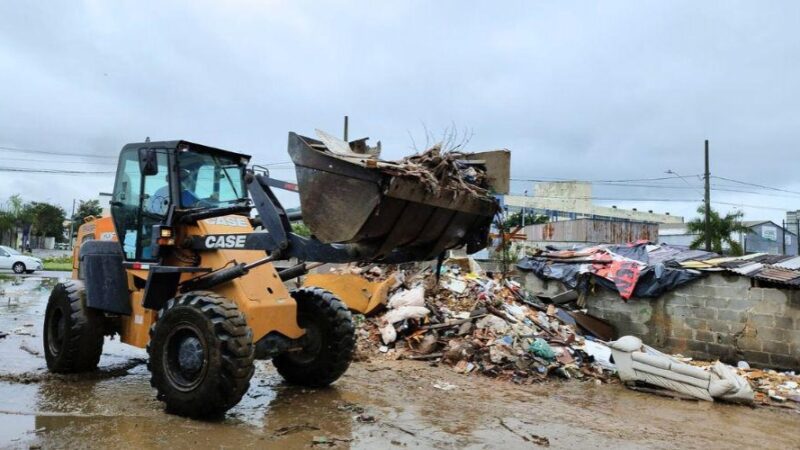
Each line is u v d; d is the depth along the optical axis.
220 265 5.82
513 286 12.95
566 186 55.59
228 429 5.15
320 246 5.21
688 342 11.52
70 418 5.23
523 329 9.92
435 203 4.96
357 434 5.24
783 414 7.46
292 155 5.05
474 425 5.81
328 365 6.70
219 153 6.62
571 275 13.23
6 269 26.02
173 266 6.13
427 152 5.12
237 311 5.31
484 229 5.75
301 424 5.45
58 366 6.83
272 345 5.93
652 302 12.06
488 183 5.65
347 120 25.52
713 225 32.47
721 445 5.82
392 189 4.53
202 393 5.15
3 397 5.87
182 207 6.15
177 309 5.37
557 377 8.82
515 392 7.68
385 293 11.05
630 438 5.79
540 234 39.69
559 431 5.84
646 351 8.76
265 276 6.05
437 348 9.58
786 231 54.88
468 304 11.06
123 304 6.51
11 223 51.56
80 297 6.76
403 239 5.12
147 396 6.11
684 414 7.10
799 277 10.37
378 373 8.18
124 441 4.69
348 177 4.73
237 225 6.46
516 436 5.53
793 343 10.20
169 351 5.48
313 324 6.82
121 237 6.62
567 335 10.48
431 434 5.39
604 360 9.45
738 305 10.92
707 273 11.34
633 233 39.22
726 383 7.80
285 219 5.46
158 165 6.32
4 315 11.94
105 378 6.87
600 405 7.27
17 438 4.65
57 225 61.06
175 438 4.82
